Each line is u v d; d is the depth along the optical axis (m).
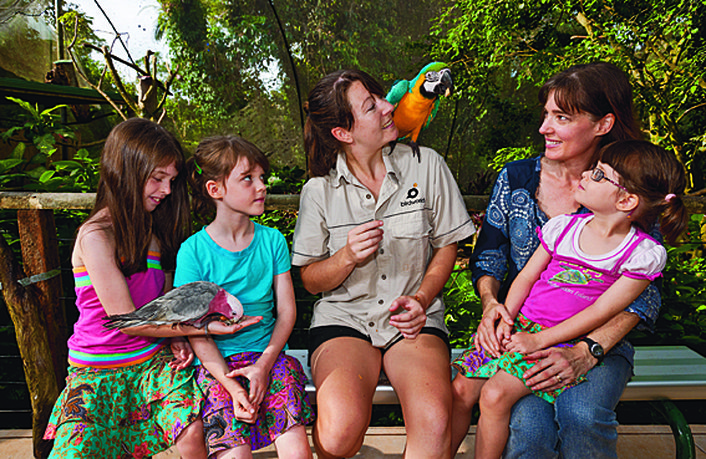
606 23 5.26
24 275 2.28
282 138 6.75
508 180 1.91
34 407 2.30
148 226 1.68
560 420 1.52
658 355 2.04
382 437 2.36
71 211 3.52
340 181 1.90
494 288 1.89
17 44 5.93
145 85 5.79
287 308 1.82
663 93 5.30
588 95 1.62
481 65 5.92
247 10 6.25
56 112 6.12
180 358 1.68
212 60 6.56
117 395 1.63
